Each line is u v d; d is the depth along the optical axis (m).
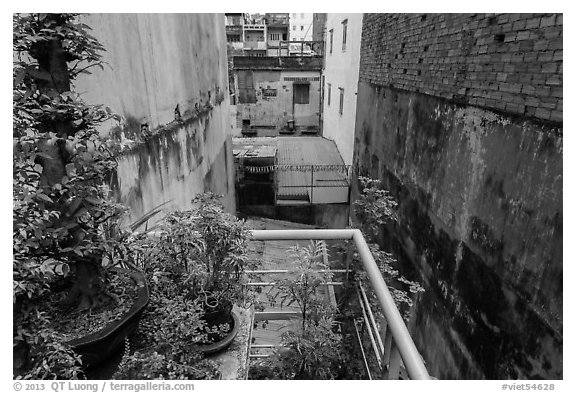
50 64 1.44
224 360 1.88
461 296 3.16
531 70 2.36
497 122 2.71
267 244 5.52
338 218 8.27
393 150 5.14
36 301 1.57
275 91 14.05
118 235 1.68
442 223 3.57
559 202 2.09
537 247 2.25
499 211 2.65
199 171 4.57
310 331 2.27
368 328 2.39
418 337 4.07
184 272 1.86
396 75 5.03
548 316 2.13
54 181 1.48
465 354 3.04
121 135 2.49
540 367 2.18
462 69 3.22
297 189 8.43
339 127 10.41
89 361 1.49
